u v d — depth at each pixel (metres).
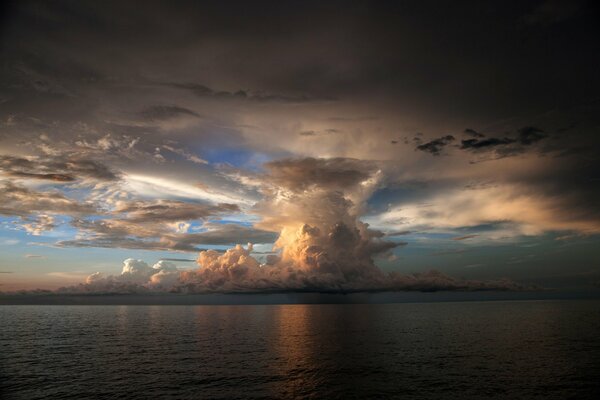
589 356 46.66
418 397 30.56
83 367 42.38
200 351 53.59
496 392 31.53
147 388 33.56
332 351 52.81
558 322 97.62
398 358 46.75
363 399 30.27
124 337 71.75
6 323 106.25
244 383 35.09
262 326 95.75
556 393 31.08
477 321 105.75
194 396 31.14
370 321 111.38
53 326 96.44
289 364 43.53
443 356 47.91
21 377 37.75
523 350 51.94
